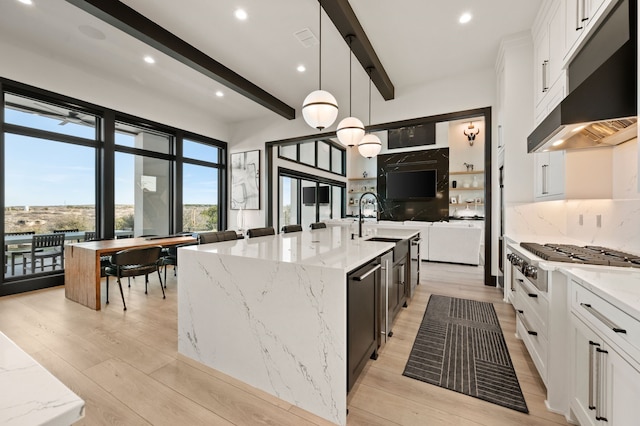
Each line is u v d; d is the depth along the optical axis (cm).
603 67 153
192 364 208
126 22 290
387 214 905
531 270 192
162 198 552
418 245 407
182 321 220
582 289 138
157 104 521
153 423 152
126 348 230
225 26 325
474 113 423
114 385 184
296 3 287
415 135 872
